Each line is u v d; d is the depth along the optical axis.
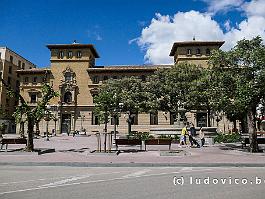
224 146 26.05
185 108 41.91
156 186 9.21
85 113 70.31
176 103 43.38
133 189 8.73
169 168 13.93
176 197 7.63
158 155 18.80
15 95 20.61
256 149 20.08
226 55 20.45
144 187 9.05
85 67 72.06
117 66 73.44
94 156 18.27
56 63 72.62
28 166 14.72
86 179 10.67
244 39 20.30
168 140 21.83
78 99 71.00
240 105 19.06
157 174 11.89
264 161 15.55
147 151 21.70
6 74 77.38
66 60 72.50
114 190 8.61
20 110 20.59
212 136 32.09
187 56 67.25
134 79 50.91
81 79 71.62
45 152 20.72
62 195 7.96
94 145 29.64
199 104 40.31
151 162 15.08
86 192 8.34
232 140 31.00
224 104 20.31
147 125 66.75
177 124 41.72
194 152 20.95
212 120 61.09
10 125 72.75
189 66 43.38
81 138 47.38
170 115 66.56
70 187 9.09
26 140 21.62
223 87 20.48
